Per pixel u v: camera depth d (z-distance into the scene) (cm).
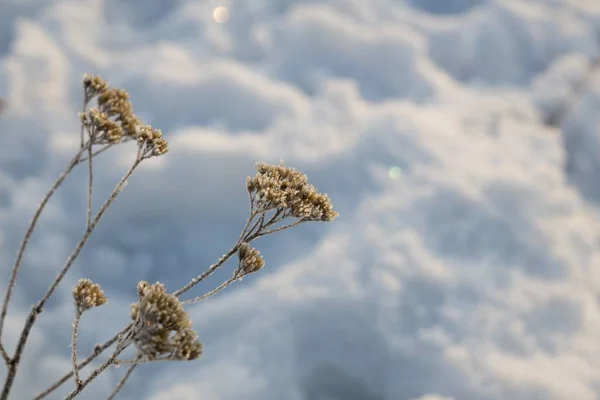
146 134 298
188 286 269
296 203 287
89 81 315
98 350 251
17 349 278
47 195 290
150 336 233
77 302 266
